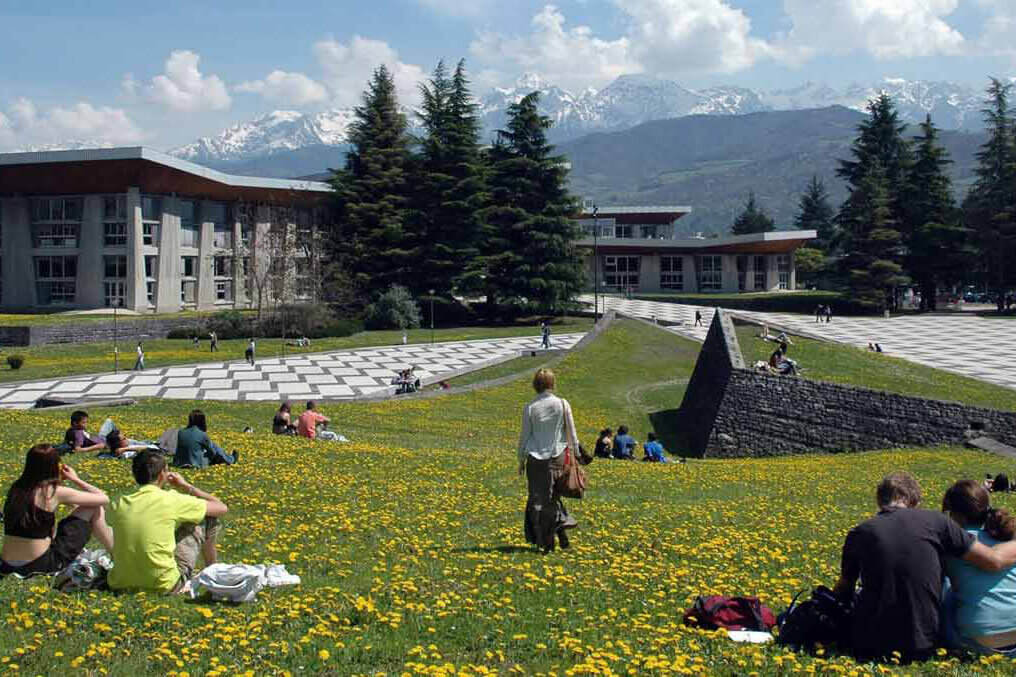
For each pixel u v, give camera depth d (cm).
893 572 698
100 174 8144
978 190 11344
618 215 14325
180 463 1802
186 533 872
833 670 674
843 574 732
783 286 13262
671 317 8944
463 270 8981
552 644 729
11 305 8606
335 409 4000
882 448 3434
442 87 9219
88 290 8481
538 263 8869
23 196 8512
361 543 1134
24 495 859
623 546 1188
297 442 2467
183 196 9044
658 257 12888
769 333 5312
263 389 5128
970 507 756
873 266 9881
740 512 1596
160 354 6656
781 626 763
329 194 9381
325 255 8856
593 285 12862
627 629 784
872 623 703
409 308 8669
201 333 7788
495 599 871
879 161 11200
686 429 4166
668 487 1992
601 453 2834
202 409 3762
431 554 1073
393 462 2122
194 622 743
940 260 10294
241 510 1342
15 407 4359
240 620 745
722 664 690
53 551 877
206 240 9375
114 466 1709
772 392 3559
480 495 1642
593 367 5453
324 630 714
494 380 4959
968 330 8425
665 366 5612
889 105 11581
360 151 9400
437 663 659
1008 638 703
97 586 838
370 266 8975
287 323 7912
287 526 1221
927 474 2542
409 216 8931
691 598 907
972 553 704
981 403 4225
